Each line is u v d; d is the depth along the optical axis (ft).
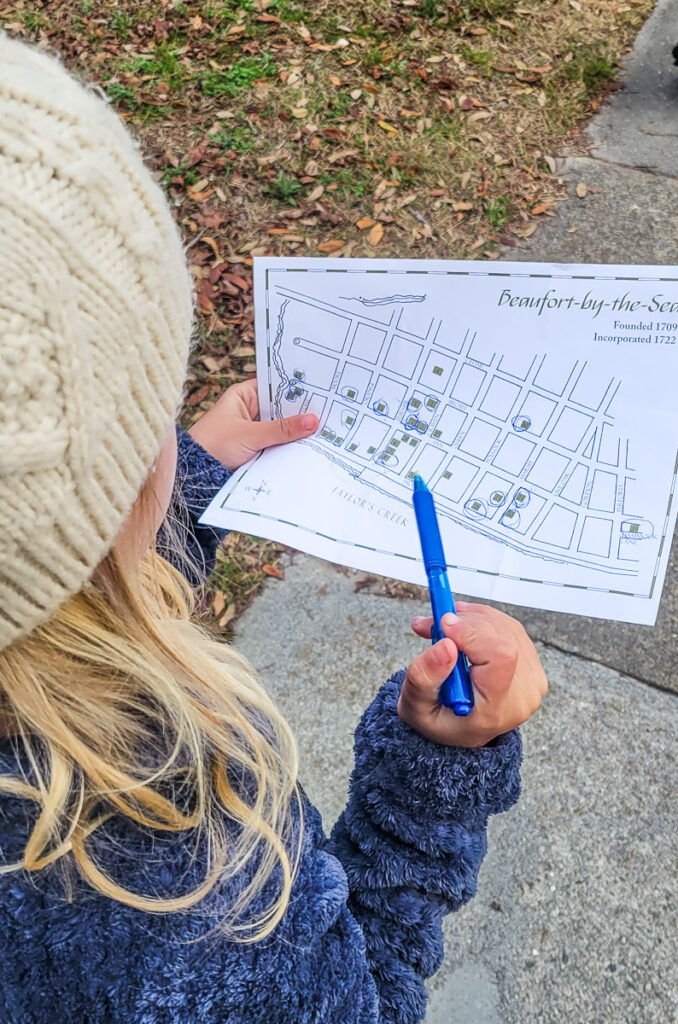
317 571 7.15
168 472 2.24
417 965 2.92
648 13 11.12
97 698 1.97
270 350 3.47
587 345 3.20
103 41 11.02
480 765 2.92
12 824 1.91
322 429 3.48
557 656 6.68
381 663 6.70
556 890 5.72
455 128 10.02
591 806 6.03
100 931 1.86
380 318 3.35
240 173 9.65
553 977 5.43
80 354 1.55
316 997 2.08
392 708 3.12
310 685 6.63
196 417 7.89
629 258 8.86
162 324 1.82
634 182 9.47
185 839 1.98
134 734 2.03
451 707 2.72
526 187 9.48
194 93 10.43
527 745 6.29
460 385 3.33
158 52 10.85
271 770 2.35
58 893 1.88
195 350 8.22
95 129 1.69
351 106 10.22
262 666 6.71
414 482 3.10
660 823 5.94
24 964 1.85
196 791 2.05
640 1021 5.26
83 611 1.97
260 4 11.34
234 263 8.90
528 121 10.09
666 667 6.60
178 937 1.90
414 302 3.31
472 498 3.25
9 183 1.50
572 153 9.81
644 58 10.66
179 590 2.96
